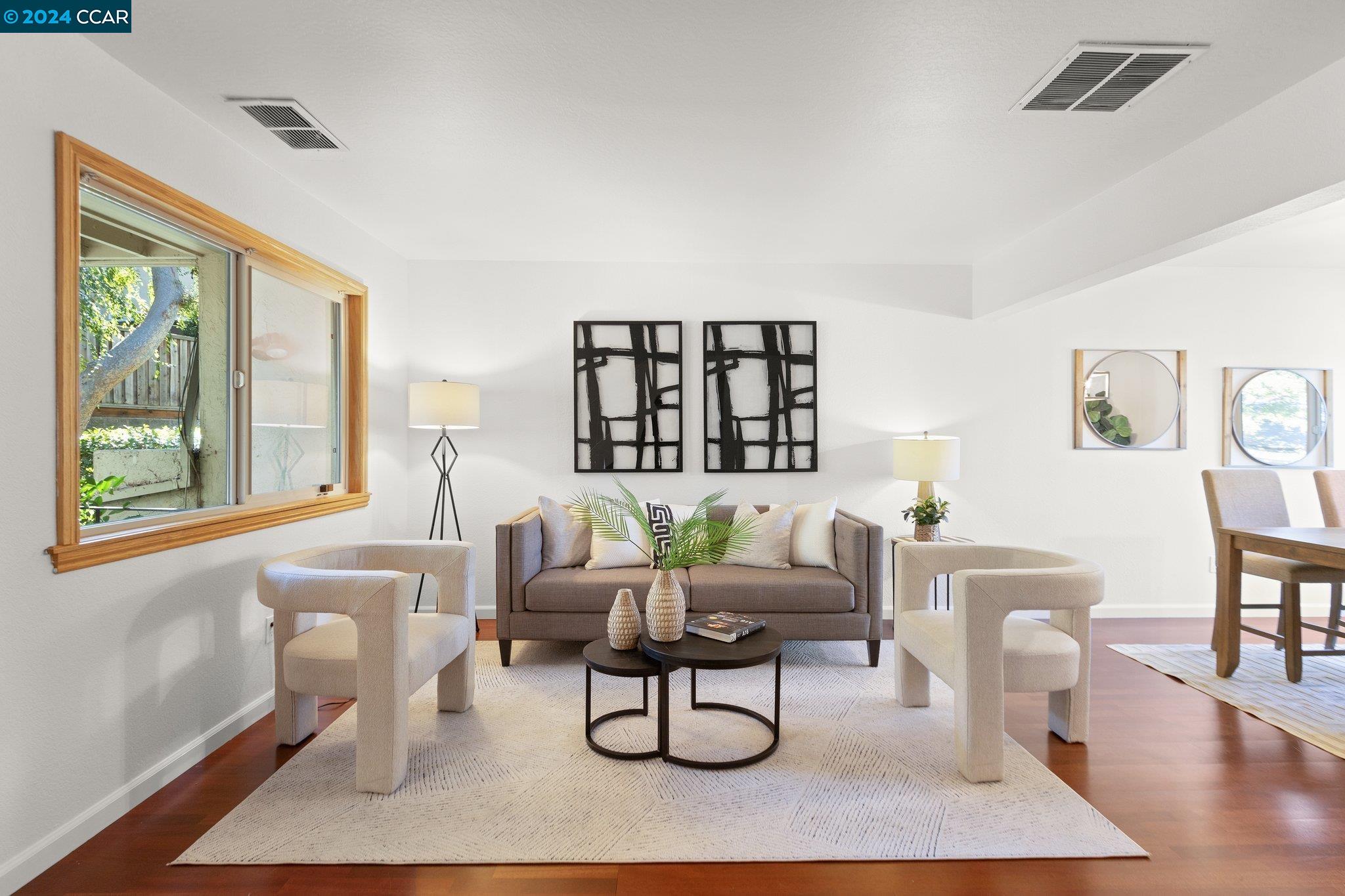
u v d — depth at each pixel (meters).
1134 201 2.93
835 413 4.48
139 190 2.12
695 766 2.34
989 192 3.16
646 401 4.45
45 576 1.82
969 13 1.83
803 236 3.88
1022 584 2.27
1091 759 2.44
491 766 2.35
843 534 3.68
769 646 2.44
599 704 2.94
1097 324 4.51
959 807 2.10
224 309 2.68
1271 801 2.16
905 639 2.84
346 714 2.83
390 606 2.15
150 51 2.00
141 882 1.75
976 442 4.50
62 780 1.87
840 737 2.60
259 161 2.80
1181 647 3.82
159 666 2.23
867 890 1.73
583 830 1.97
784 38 1.94
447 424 3.86
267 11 1.81
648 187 3.12
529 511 4.01
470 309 4.45
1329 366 4.52
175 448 2.44
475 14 1.83
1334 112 2.06
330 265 3.41
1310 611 4.57
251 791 2.20
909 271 4.49
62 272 1.85
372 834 1.94
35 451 1.79
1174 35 1.92
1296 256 4.23
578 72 2.13
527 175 2.99
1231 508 3.62
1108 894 1.71
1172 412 4.49
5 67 1.70
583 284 4.46
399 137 2.59
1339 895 1.71
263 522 2.79
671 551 2.59
